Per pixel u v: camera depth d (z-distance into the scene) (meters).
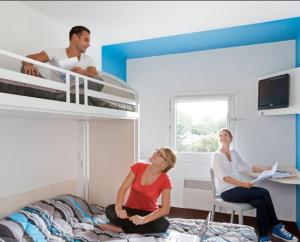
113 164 2.57
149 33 2.69
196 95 3.55
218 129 3.49
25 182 2.05
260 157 3.23
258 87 3.13
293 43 3.08
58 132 2.41
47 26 2.26
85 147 2.69
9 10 1.92
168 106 3.69
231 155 2.90
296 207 3.05
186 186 3.56
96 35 2.74
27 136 2.07
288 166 3.07
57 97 1.52
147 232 1.83
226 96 3.39
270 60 3.18
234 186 2.69
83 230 1.87
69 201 2.18
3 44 1.87
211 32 2.75
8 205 1.88
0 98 1.15
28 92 1.33
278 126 3.15
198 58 3.52
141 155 3.81
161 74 3.72
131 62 3.88
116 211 1.94
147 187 2.01
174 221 2.10
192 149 3.62
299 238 2.66
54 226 1.80
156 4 1.98
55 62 1.87
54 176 2.36
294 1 1.94
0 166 1.84
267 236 2.43
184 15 2.19
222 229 1.93
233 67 3.35
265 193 2.53
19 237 1.54
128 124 2.50
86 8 2.07
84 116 1.87
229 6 2.02
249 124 3.28
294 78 2.63
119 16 2.20
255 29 2.68
